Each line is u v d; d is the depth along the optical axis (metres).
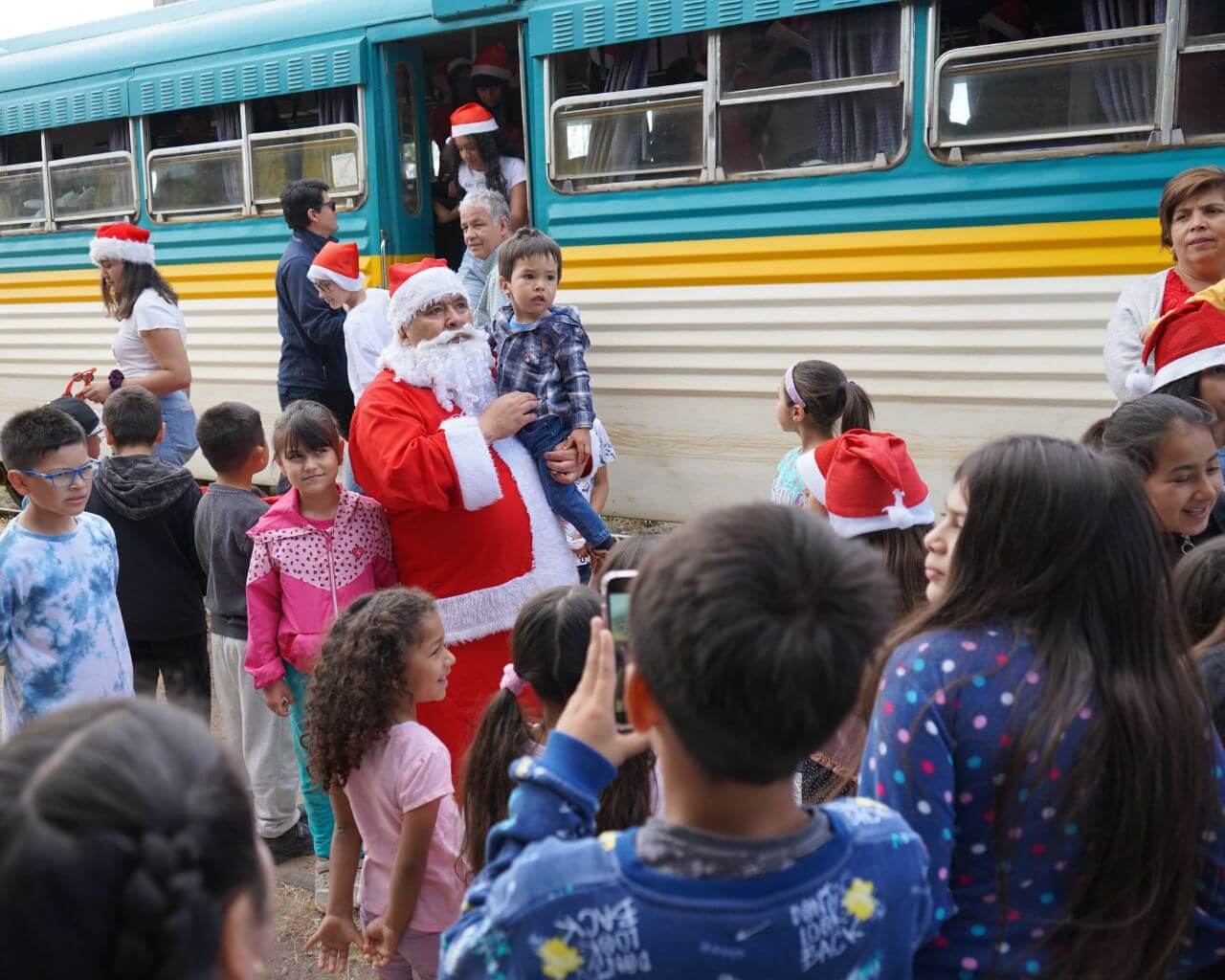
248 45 7.12
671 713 1.13
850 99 5.23
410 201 6.88
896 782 1.45
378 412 3.36
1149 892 1.44
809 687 1.09
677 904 1.12
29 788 0.85
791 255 5.45
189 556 3.97
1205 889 1.53
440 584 3.39
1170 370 3.12
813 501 3.15
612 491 6.21
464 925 1.24
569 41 5.84
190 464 8.15
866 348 5.33
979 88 4.93
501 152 6.73
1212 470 2.43
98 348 8.43
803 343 5.50
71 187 8.40
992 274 4.99
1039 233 4.86
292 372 5.84
